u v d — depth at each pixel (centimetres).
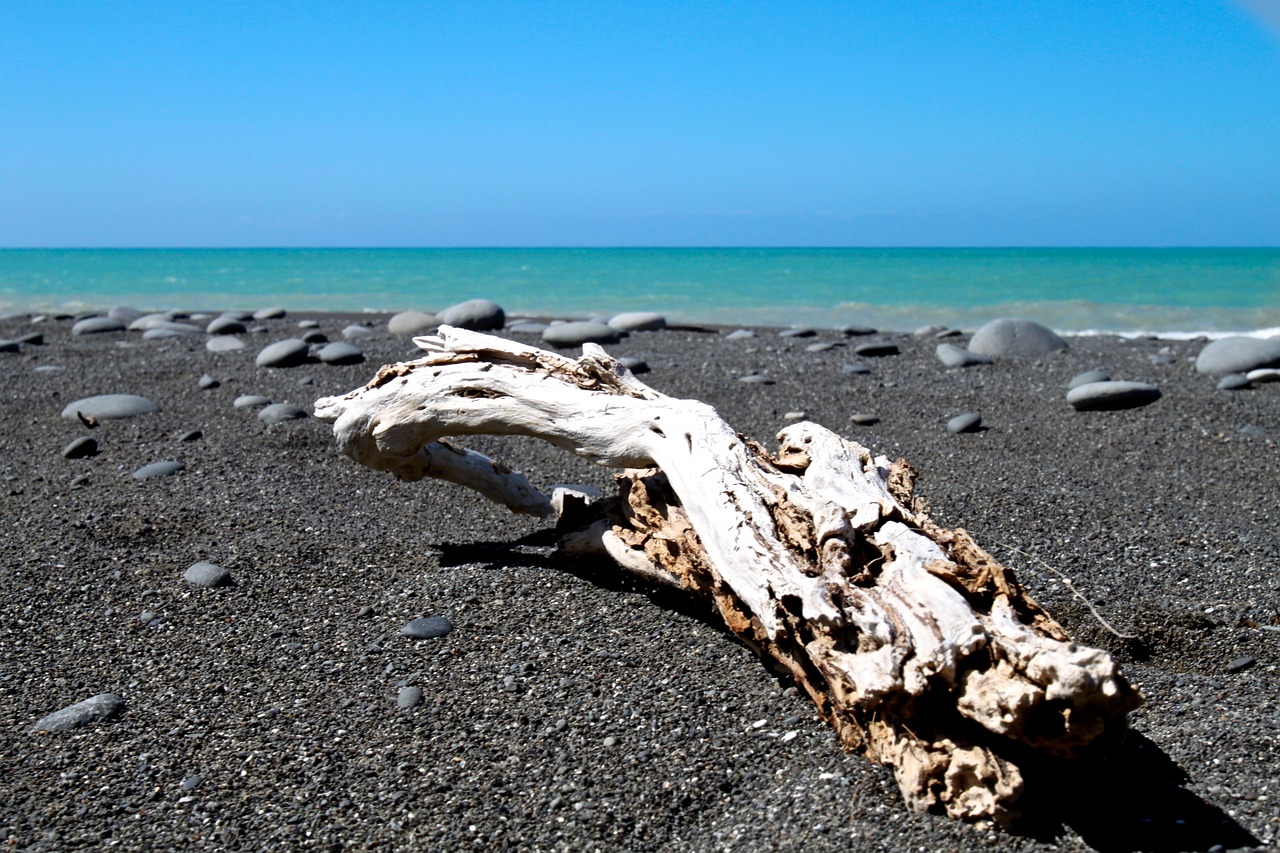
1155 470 582
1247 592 389
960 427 685
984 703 223
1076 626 362
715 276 2994
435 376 418
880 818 240
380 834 251
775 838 240
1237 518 487
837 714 272
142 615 383
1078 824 232
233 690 326
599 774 271
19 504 523
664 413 351
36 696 324
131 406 731
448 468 450
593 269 3600
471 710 306
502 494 462
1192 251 10350
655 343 1109
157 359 974
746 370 914
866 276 2953
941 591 248
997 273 3117
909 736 245
